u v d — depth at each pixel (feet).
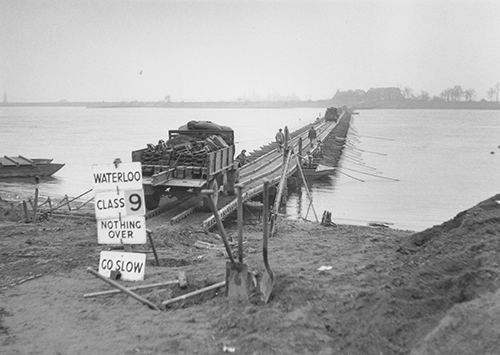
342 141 176.55
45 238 39.40
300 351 17.75
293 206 75.61
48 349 19.33
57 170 103.04
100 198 26.03
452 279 19.67
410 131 277.44
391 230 49.55
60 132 256.93
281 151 117.70
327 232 46.32
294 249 34.68
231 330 19.67
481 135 244.42
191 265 30.60
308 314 20.01
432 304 18.69
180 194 49.96
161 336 19.84
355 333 18.33
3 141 195.62
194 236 41.27
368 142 202.59
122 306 23.39
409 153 160.45
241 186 21.94
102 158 138.62
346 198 83.35
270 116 566.36
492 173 114.21
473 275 19.22
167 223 45.27
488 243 22.21
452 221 27.55
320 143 124.36
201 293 23.79
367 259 27.68
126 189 25.71
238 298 22.12
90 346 19.36
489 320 15.85
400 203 78.59
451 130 286.87
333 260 28.55
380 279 22.97
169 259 32.09
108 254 26.76
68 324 21.63
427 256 24.38
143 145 178.29
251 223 54.24
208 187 49.08
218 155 51.62
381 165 129.80
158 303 23.39
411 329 17.76
